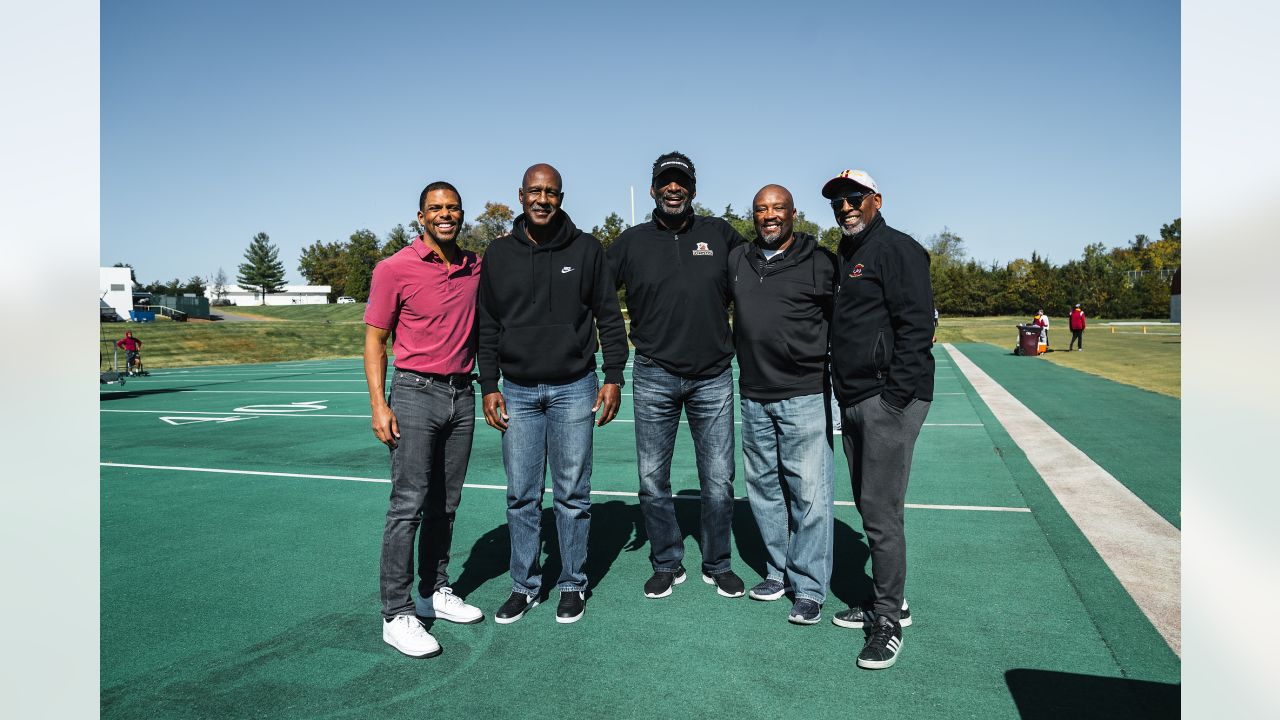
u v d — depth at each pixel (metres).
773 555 3.85
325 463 7.63
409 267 3.24
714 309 3.72
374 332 3.27
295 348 34.97
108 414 12.13
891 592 3.14
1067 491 5.73
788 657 3.15
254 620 3.61
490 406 3.57
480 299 3.56
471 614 3.54
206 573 4.28
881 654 3.01
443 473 3.53
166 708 2.79
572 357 3.53
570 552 3.62
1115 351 22.91
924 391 3.09
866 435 3.19
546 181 3.42
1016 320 65.44
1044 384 13.59
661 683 2.94
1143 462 6.69
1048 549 4.39
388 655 3.22
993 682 2.89
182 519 5.45
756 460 3.78
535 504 3.66
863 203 3.24
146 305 62.50
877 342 3.15
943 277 78.88
